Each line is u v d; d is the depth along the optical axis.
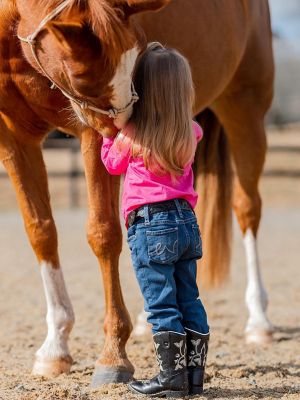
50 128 5.63
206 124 7.36
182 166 4.55
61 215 18.45
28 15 4.78
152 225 4.54
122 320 5.18
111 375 5.07
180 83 4.52
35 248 5.70
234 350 6.70
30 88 5.18
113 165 4.68
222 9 6.49
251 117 7.42
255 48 7.29
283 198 21.89
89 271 11.60
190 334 4.70
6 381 5.36
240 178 7.49
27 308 8.95
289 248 13.53
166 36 5.74
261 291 7.35
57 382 5.31
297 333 7.52
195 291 4.77
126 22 4.29
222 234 7.42
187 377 4.71
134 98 4.39
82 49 4.05
